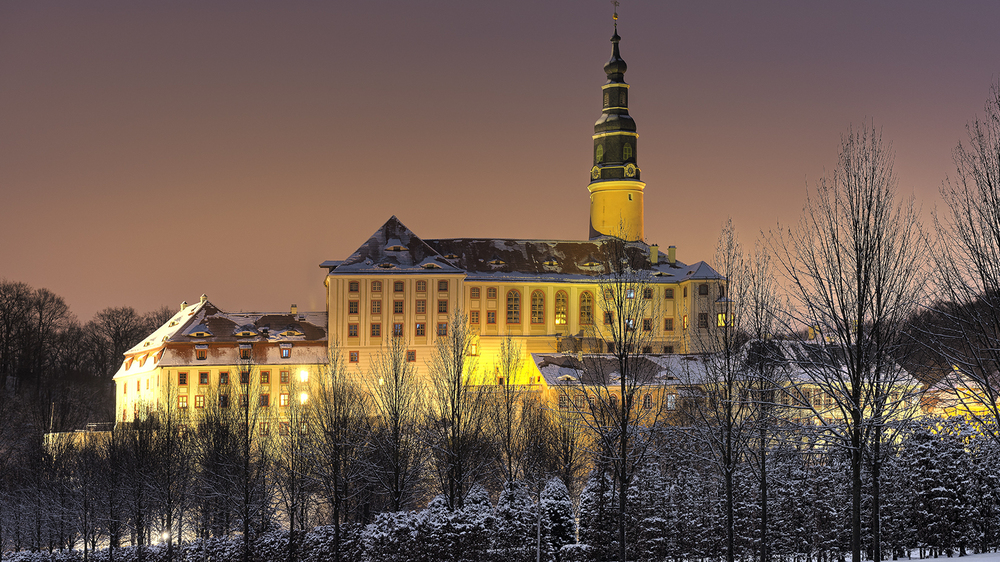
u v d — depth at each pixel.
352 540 66.44
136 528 87.69
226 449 84.25
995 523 56.41
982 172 38.41
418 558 60.72
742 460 62.22
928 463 57.50
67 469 97.75
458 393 79.81
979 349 38.69
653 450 66.38
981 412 43.91
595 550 61.31
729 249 53.22
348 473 79.62
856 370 39.16
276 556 71.44
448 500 69.81
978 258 37.91
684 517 62.81
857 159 40.12
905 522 57.78
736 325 51.81
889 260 39.47
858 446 39.12
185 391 131.00
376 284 140.00
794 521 61.31
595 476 64.50
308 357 135.50
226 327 137.50
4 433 134.50
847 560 60.81
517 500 65.94
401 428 84.00
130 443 94.25
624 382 52.25
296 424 85.12
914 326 40.72
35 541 92.88
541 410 93.56
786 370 47.16
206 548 77.38
